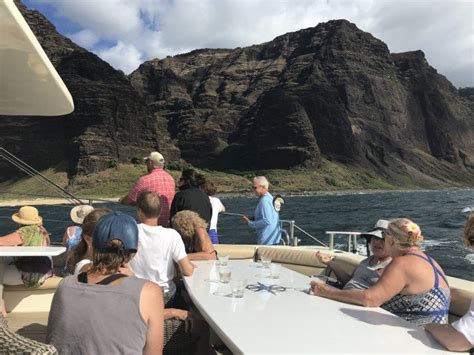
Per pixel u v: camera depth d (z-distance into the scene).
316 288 2.68
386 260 3.06
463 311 2.89
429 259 2.47
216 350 2.96
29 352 1.50
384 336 1.98
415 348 1.85
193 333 2.90
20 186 159.00
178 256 3.14
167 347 2.87
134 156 180.62
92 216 2.87
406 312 2.44
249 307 2.39
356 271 3.22
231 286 2.88
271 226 5.41
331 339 1.91
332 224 48.62
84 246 2.93
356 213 66.50
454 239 28.67
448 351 1.88
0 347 1.51
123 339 1.78
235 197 146.88
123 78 190.75
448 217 51.88
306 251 4.62
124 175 163.38
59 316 1.80
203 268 3.43
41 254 3.10
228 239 29.77
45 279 3.83
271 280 3.13
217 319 2.17
